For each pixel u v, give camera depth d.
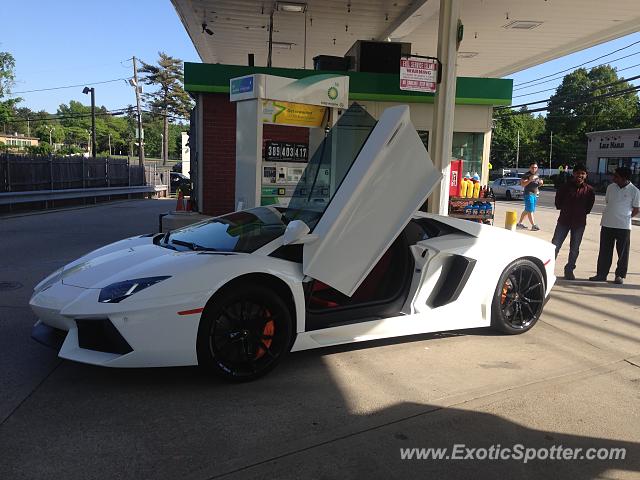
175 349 3.43
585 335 5.05
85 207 20.00
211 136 9.28
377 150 3.90
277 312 3.77
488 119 9.91
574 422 3.30
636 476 2.75
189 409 3.34
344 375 3.93
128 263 3.90
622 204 7.21
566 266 7.62
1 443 2.91
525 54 14.92
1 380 3.70
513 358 4.37
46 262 7.98
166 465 2.73
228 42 14.78
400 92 9.47
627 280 7.68
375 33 13.45
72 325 3.47
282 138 9.45
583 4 10.30
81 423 3.14
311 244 3.83
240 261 3.72
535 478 2.71
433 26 12.70
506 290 4.89
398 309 4.42
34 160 18.31
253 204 7.15
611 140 46.12
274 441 2.98
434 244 4.55
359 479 2.65
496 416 3.35
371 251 4.07
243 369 3.73
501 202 30.52
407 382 3.83
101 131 119.56
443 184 8.58
